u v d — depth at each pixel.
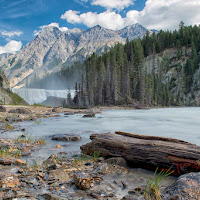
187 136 10.40
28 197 3.30
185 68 118.88
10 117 19.28
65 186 3.89
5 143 7.79
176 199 3.07
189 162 4.69
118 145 6.05
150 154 5.30
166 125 16.27
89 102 77.12
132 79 88.44
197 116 27.78
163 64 130.62
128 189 3.77
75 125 16.09
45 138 10.04
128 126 15.49
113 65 81.62
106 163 5.28
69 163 5.62
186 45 140.00
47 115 26.77
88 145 7.02
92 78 82.38
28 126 15.18
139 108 59.00
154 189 3.52
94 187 3.85
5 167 5.25
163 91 93.69
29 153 6.87
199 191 3.22
